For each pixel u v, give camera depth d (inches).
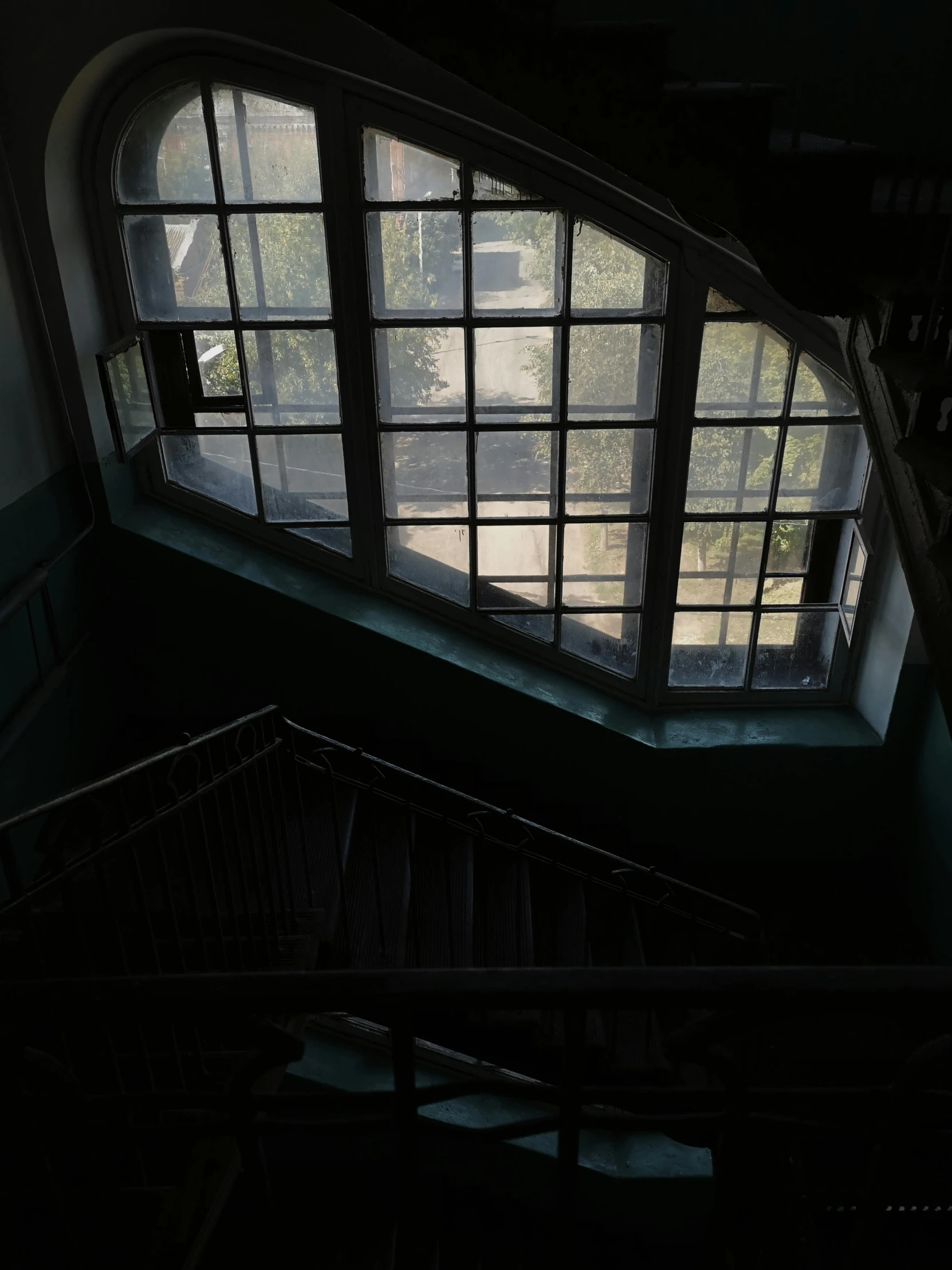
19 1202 77.9
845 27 140.7
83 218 155.9
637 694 193.6
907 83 143.5
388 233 158.4
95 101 147.9
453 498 178.7
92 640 170.6
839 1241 138.9
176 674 182.4
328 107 148.6
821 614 186.2
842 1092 47.4
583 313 162.9
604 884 156.2
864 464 170.7
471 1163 134.5
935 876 172.2
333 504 179.5
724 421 168.1
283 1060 45.9
